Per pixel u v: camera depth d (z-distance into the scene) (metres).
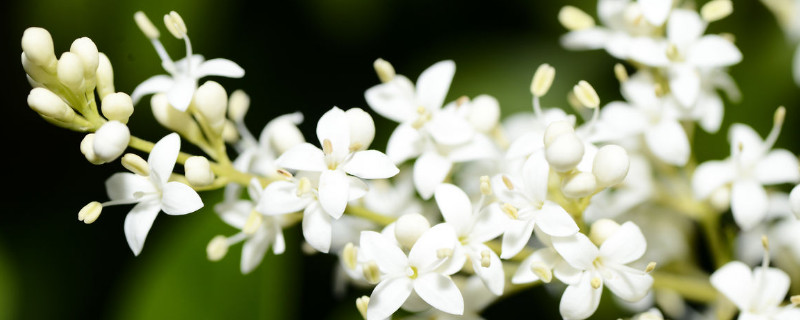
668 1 0.14
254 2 0.16
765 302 0.13
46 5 0.16
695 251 0.16
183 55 0.16
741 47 0.16
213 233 0.15
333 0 0.16
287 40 0.16
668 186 0.15
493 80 0.17
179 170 0.15
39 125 0.16
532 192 0.13
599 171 0.13
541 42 0.17
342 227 0.15
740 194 0.14
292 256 0.15
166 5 0.16
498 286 0.13
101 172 0.16
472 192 0.15
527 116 0.16
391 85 0.14
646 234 0.15
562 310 0.13
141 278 0.15
